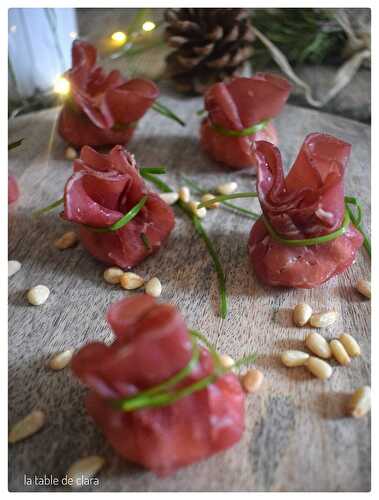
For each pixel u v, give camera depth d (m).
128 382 0.14
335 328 0.19
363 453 0.16
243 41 0.28
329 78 0.31
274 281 0.20
